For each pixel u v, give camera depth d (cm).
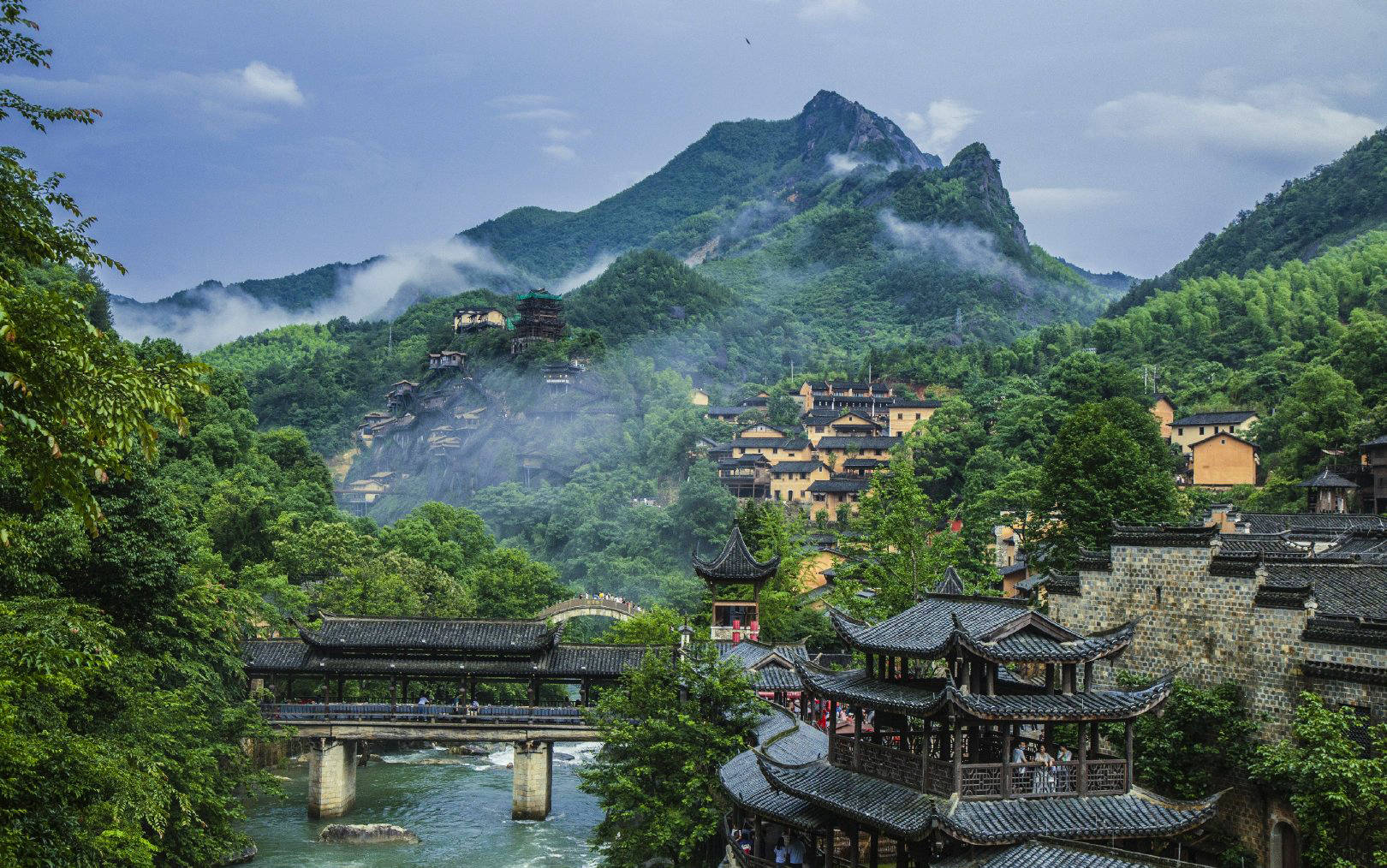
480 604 14362
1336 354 18512
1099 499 9406
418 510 18125
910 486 12300
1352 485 13412
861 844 5866
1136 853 4034
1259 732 5775
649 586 19588
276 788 7469
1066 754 5216
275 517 14412
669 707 6875
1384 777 4609
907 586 11556
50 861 3198
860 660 6044
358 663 9081
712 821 6353
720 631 10388
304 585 12975
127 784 4175
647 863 6806
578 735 8894
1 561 4831
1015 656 4500
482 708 8969
